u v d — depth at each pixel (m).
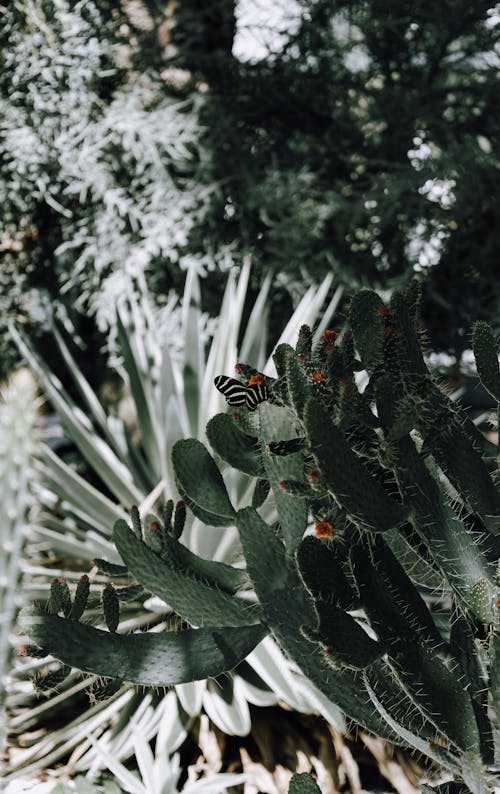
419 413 0.96
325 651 0.91
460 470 0.99
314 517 1.01
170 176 2.82
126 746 1.48
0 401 1.36
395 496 1.02
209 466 1.07
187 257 2.78
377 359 1.00
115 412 2.86
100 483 2.69
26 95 2.66
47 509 2.12
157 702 1.57
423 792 1.02
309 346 1.01
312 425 0.90
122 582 1.64
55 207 2.70
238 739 1.53
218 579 1.08
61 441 2.78
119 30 2.80
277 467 1.02
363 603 0.94
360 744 1.53
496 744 0.98
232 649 1.03
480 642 0.98
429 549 0.96
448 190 2.85
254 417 1.04
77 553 1.82
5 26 2.64
